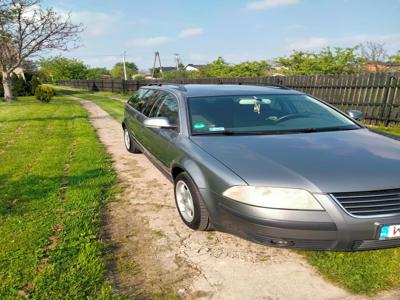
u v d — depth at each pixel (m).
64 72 69.50
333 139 3.41
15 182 4.79
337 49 25.36
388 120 9.70
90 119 12.23
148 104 5.47
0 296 2.41
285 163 2.79
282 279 2.68
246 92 4.45
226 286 2.61
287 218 2.50
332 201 2.47
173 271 2.80
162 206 4.11
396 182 2.56
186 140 3.58
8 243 3.12
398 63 22.00
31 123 10.68
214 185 2.88
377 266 2.77
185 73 56.66
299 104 4.33
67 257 2.90
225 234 3.41
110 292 2.50
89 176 5.12
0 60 21.81
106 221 3.71
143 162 6.09
